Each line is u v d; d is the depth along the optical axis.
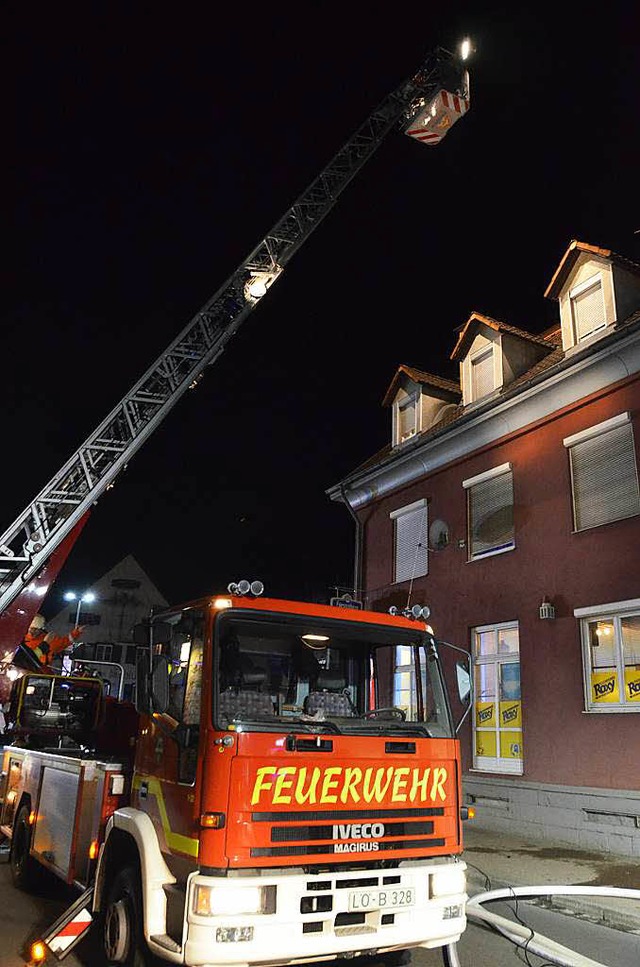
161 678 4.93
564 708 11.32
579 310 13.01
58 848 6.41
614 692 10.77
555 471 12.45
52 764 7.12
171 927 4.29
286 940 4.07
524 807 11.41
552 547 12.20
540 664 11.92
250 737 4.39
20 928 6.15
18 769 8.46
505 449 13.64
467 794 12.45
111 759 6.23
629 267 12.30
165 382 12.10
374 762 4.75
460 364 15.84
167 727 4.98
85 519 10.91
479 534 14.03
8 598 9.98
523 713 11.98
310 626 5.20
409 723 5.23
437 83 14.79
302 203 14.23
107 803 5.63
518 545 12.88
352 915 4.39
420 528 15.66
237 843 4.13
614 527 11.20
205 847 4.11
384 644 5.73
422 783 4.93
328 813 4.46
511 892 7.33
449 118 14.94
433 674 5.53
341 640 5.52
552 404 12.57
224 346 12.63
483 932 6.57
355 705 5.64
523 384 12.70
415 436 16.73
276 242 13.84
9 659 9.86
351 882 4.41
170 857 4.48
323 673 5.52
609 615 11.08
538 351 15.05
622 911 6.86
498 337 14.76
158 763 4.99
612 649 10.95
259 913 4.06
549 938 6.43
